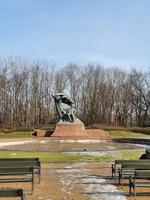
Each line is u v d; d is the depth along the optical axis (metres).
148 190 12.38
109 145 35.72
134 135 52.12
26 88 79.38
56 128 45.88
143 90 86.56
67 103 46.78
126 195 11.69
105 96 85.94
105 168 18.92
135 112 87.75
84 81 86.12
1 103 76.62
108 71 88.75
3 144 37.12
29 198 11.26
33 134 49.69
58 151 28.47
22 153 26.52
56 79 83.44
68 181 14.55
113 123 85.06
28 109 79.38
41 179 15.04
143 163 13.84
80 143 39.00
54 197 11.41
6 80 77.00
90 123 83.31
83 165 20.45
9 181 12.32
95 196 11.55
